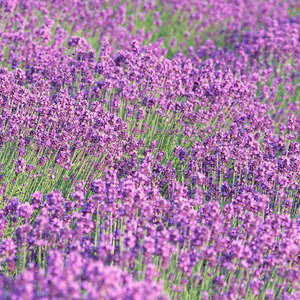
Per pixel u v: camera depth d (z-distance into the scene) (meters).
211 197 11.38
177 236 8.57
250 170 12.09
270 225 9.48
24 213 8.92
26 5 21.20
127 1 27.17
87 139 12.09
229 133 13.69
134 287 6.62
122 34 21.67
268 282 8.81
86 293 7.19
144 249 8.14
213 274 9.08
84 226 9.18
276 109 18.97
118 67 15.29
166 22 26.33
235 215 10.31
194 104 14.88
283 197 11.61
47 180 11.41
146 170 10.41
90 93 14.31
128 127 14.01
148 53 14.93
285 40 23.08
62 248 8.77
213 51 22.75
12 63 16.25
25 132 12.37
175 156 12.98
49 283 6.72
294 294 8.20
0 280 6.96
